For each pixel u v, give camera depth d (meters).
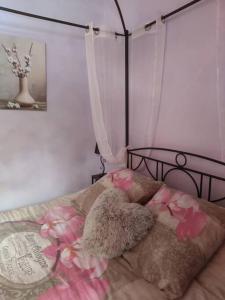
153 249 1.28
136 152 2.40
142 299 1.11
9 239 1.59
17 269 1.31
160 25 1.93
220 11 1.37
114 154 2.42
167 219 1.38
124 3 2.37
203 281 1.20
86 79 2.56
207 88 1.66
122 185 1.83
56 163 2.54
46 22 2.26
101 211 1.50
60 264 1.35
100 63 2.18
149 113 2.20
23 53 2.17
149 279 1.21
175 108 1.94
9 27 2.09
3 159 2.23
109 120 2.32
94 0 2.51
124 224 1.39
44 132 2.41
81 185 2.74
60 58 2.38
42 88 2.31
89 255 1.43
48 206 2.14
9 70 2.12
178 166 1.93
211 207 1.40
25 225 1.79
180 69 1.86
